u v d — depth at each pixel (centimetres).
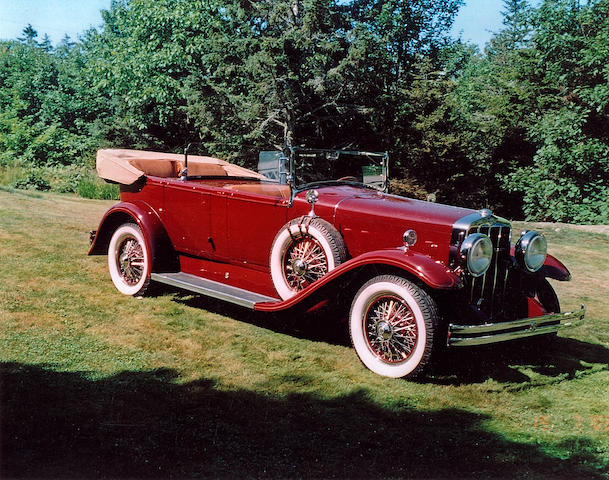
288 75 1501
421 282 407
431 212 443
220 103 1541
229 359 425
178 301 574
